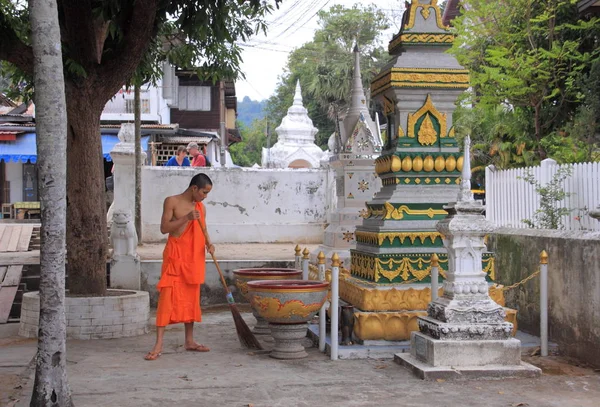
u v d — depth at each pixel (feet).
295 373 22.58
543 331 25.35
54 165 17.80
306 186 57.11
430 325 22.67
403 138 27.35
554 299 26.27
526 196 38.32
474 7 61.52
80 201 30.99
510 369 21.74
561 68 54.24
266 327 30.17
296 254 32.89
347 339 25.55
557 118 57.21
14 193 85.05
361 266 27.99
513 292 29.84
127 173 54.75
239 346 27.58
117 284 37.88
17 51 29.40
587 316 23.91
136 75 39.78
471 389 20.52
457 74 27.27
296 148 117.80
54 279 17.78
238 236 56.13
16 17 36.32
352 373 22.50
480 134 61.87
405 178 27.32
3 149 77.82
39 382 17.62
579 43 54.13
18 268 41.14
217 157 110.22
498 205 40.93
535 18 55.62
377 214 28.12
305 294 23.93
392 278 26.14
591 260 23.73
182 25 31.81
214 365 23.89
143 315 30.73
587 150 46.73
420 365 22.20
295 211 57.00
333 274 24.58
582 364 23.90
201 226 26.25
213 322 34.12
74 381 21.57
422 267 26.35
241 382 21.44
